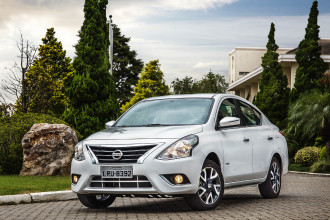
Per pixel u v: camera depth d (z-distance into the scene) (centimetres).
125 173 780
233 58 6500
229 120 863
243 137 939
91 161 805
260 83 3653
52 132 1552
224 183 868
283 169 1097
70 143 1562
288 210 855
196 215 778
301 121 2584
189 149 786
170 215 787
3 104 2427
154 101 964
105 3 2161
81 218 776
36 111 2620
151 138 793
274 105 3503
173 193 771
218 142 853
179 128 825
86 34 2092
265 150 1013
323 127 2397
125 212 845
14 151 1612
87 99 2042
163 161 770
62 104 2847
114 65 7838
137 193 775
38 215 820
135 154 782
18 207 948
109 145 798
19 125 1647
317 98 2541
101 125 2047
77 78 2048
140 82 6297
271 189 1044
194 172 785
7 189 1090
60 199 1074
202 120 869
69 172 1555
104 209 898
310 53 3170
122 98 7506
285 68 4322
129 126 894
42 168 1538
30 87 2612
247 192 1241
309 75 3166
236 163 899
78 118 2031
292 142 2953
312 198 1080
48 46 4381
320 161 2388
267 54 3631
